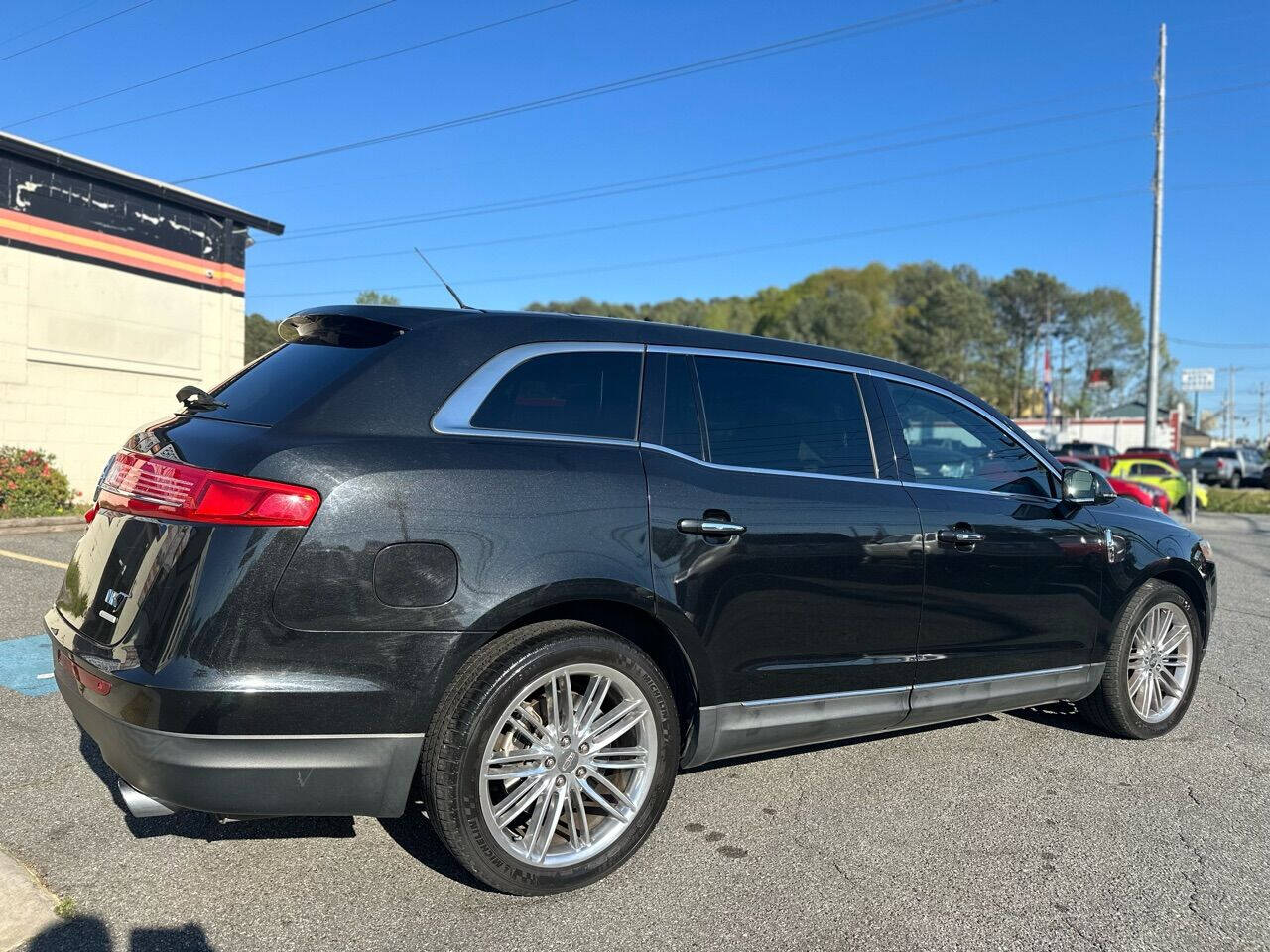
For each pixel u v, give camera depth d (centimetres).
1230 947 282
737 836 349
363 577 270
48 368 1217
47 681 498
